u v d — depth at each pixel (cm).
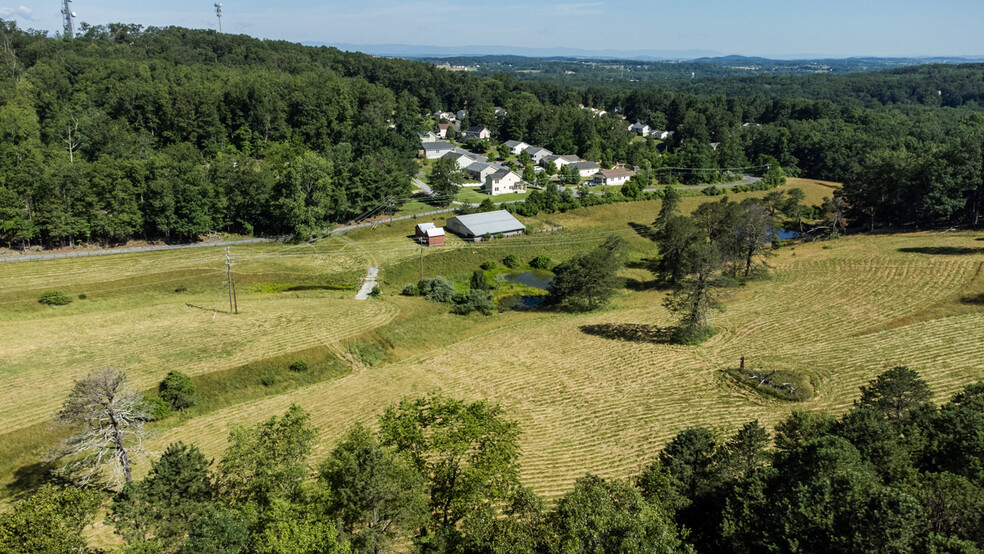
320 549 1983
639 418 4369
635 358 5472
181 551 2295
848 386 4625
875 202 9862
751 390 4728
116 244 8100
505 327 6506
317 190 9094
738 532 2273
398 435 2714
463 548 2225
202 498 2712
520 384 5006
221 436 4212
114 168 7956
